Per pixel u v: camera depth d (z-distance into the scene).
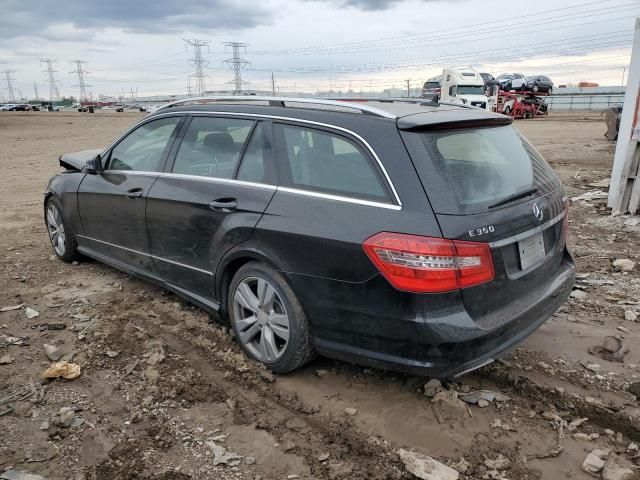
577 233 7.03
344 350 3.29
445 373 2.97
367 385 3.58
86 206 5.36
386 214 3.03
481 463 2.88
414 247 2.89
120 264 5.16
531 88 44.44
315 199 3.37
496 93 40.19
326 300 3.27
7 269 5.82
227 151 4.04
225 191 3.89
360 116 3.37
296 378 3.67
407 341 2.99
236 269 3.94
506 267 3.14
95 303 4.90
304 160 3.54
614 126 19.47
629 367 3.75
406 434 3.10
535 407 3.36
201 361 3.90
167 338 4.23
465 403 3.37
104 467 2.85
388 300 3.00
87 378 3.68
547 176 3.86
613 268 5.66
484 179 3.21
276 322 3.58
